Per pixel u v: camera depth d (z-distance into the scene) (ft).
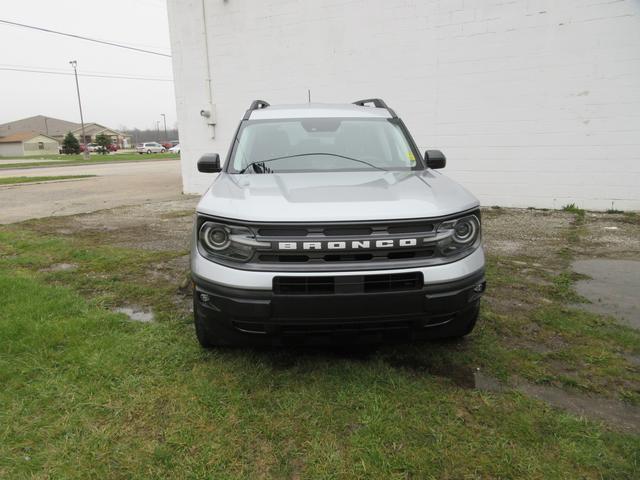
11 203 38.99
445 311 9.00
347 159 12.73
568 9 27.53
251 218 8.80
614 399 9.08
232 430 8.15
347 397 9.05
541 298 14.40
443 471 7.18
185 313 13.32
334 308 8.61
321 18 34.65
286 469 7.25
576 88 28.27
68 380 9.64
